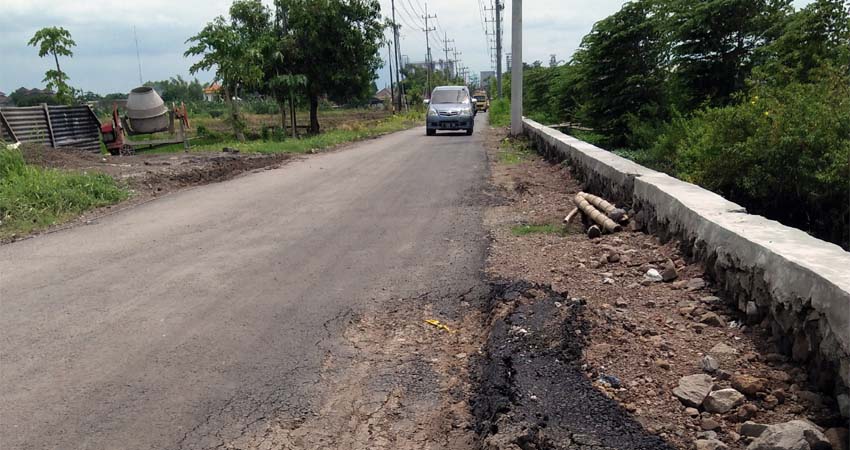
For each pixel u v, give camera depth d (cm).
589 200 814
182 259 673
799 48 1237
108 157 1588
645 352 393
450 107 2638
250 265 644
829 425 305
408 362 418
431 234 761
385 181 1227
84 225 872
